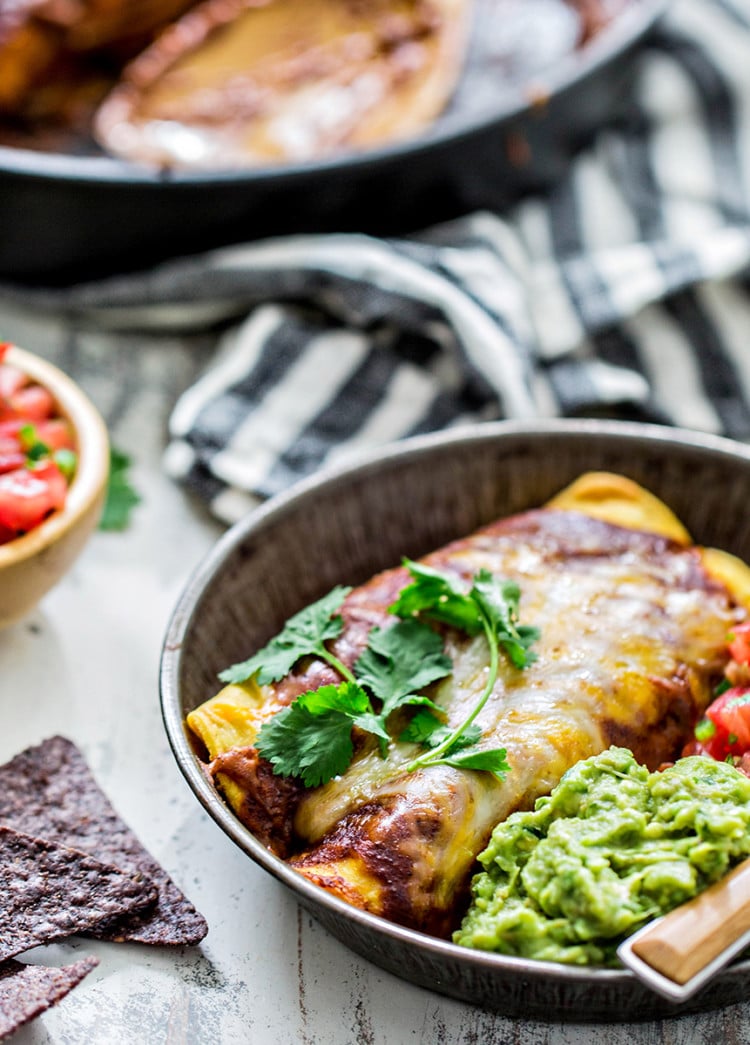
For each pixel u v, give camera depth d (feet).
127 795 2.58
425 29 3.54
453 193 3.25
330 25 3.58
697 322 3.20
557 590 2.49
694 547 2.62
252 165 3.19
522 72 3.50
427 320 3.06
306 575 2.64
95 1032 2.34
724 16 3.63
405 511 2.69
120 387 3.19
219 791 2.34
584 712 2.35
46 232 3.14
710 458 2.65
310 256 3.13
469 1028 2.35
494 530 2.61
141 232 3.14
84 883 2.35
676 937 2.11
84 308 3.21
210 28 3.53
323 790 2.33
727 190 3.42
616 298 3.14
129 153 3.30
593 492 2.65
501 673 2.39
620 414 3.08
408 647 2.42
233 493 2.94
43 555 2.56
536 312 3.16
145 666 2.74
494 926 2.19
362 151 3.12
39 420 2.72
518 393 2.98
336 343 3.10
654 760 2.39
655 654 2.42
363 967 2.40
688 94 3.55
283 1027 2.35
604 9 3.62
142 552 2.92
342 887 2.25
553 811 2.25
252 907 2.46
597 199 3.44
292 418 3.02
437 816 2.26
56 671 2.73
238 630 2.56
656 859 2.18
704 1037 2.34
